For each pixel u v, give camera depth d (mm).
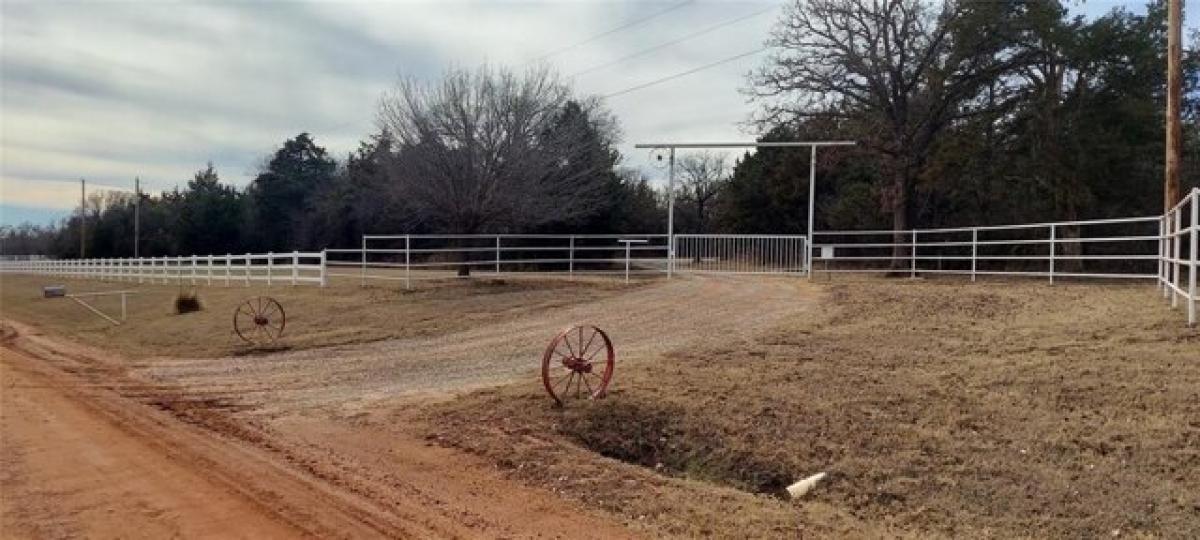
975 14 27406
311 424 9930
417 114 29703
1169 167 15992
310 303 22344
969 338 11500
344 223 55312
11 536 5891
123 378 13922
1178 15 15891
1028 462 7035
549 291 22000
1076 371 8781
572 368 10070
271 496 6863
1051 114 28156
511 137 29375
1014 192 30672
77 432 9492
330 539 5840
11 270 68062
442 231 35969
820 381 9875
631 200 47562
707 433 8719
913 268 23828
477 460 8109
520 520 6352
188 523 6188
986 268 32250
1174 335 9562
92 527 6098
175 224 75125
